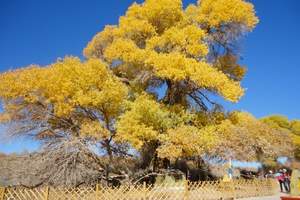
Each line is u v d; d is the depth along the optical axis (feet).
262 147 69.46
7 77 64.34
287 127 128.47
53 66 66.39
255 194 60.39
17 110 65.98
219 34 83.35
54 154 58.54
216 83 68.44
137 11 85.35
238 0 79.77
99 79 64.69
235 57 85.56
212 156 66.90
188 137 63.41
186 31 75.41
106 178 64.49
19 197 45.80
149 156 73.67
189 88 77.56
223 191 55.93
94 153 62.69
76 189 49.39
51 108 67.10
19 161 59.93
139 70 81.30
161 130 67.92
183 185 51.83
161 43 77.00
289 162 100.32
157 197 50.57
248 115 80.18
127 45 76.64
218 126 70.08
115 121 68.23
